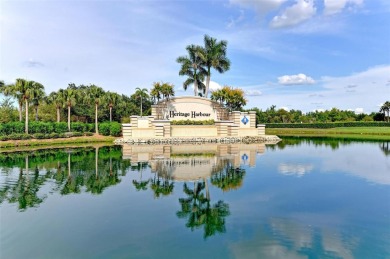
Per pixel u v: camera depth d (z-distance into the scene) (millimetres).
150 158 24516
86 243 8250
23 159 24250
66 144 38625
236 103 52312
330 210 10812
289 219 9938
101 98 51000
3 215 10523
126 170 18922
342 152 28234
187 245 8094
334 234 8742
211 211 10781
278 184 14883
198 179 16172
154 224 9609
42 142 37562
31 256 7547
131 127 43312
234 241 8312
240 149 31500
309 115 98438
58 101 51688
